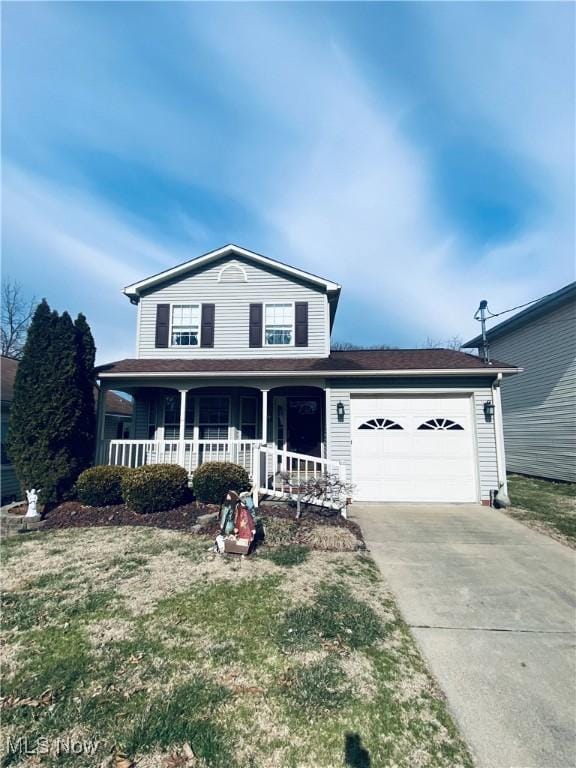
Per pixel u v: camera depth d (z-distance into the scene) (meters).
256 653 2.90
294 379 9.16
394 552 5.34
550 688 2.58
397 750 2.05
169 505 7.15
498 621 3.47
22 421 7.52
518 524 6.82
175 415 11.08
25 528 6.30
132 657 2.83
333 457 8.86
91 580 4.22
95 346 8.64
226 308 11.27
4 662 2.76
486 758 2.02
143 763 1.94
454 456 8.73
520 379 13.79
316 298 11.22
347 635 3.17
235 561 4.82
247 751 2.03
